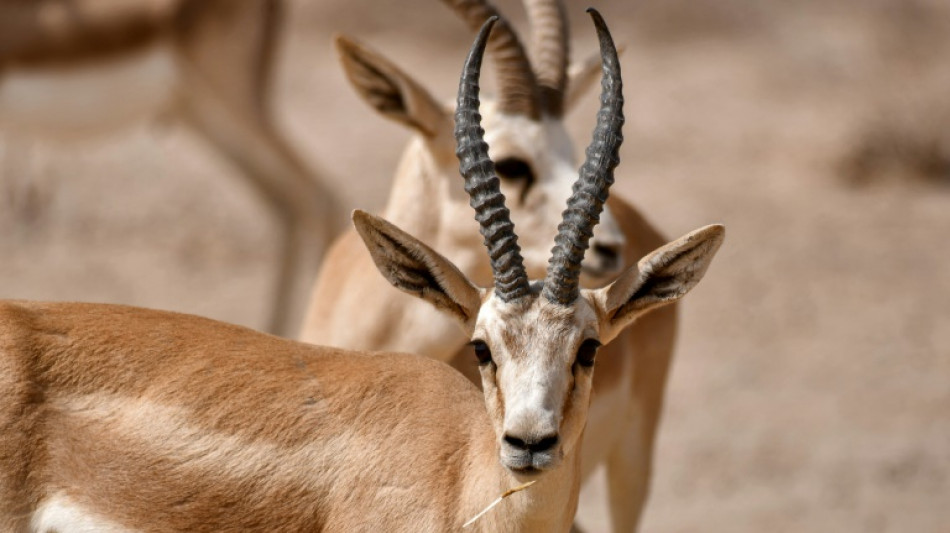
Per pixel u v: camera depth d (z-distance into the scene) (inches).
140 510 858.1
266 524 862.5
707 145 2893.7
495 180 811.4
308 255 2015.3
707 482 1611.7
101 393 865.5
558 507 834.8
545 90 1165.1
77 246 2335.1
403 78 1136.8
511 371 786.8
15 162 2564.0
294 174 1971.0
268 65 2012.8
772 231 2433.6
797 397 1828.2
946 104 2933.1
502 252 804.6
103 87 2000.5
